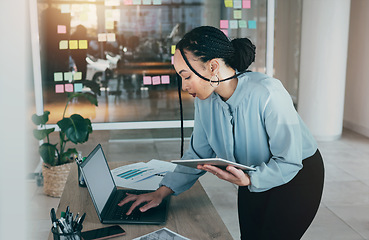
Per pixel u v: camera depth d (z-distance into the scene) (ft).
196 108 5.64
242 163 5.62
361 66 19.24
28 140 13.23
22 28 13.44
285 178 4.99
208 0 19.01
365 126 18.99
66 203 5.51
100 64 18.39
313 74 17.63
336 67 17.56
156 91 19.20
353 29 19.83
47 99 17.37
